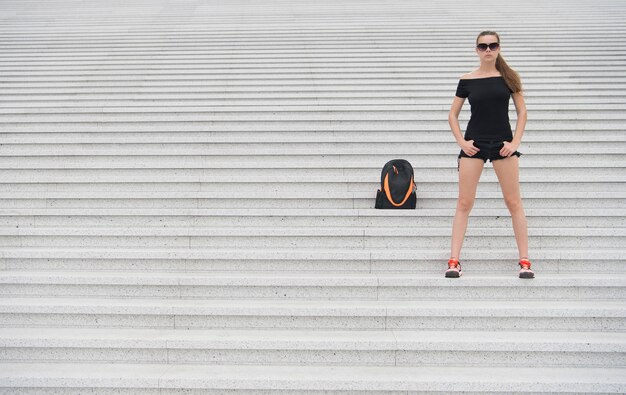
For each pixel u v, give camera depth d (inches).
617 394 159.8
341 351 173.3
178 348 174.6
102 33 462.3
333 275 199.5
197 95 339.0
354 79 362.6
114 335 178.2
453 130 195.6
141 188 255.9
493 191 244.4
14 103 334.6
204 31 464.4
